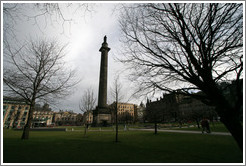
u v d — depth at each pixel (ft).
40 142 37.29
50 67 45.55
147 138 44.91
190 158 20.86
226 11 17.56
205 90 17.56
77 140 41.86
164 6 21.42
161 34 21.70
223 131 57.82
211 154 22.77
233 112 15.42
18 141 38.32
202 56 18.49
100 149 28.04
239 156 21.16
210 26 17.84
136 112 307.37
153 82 21.84
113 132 74.13
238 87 15.47
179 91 20.08
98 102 151.94
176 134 53.72
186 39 19.49
